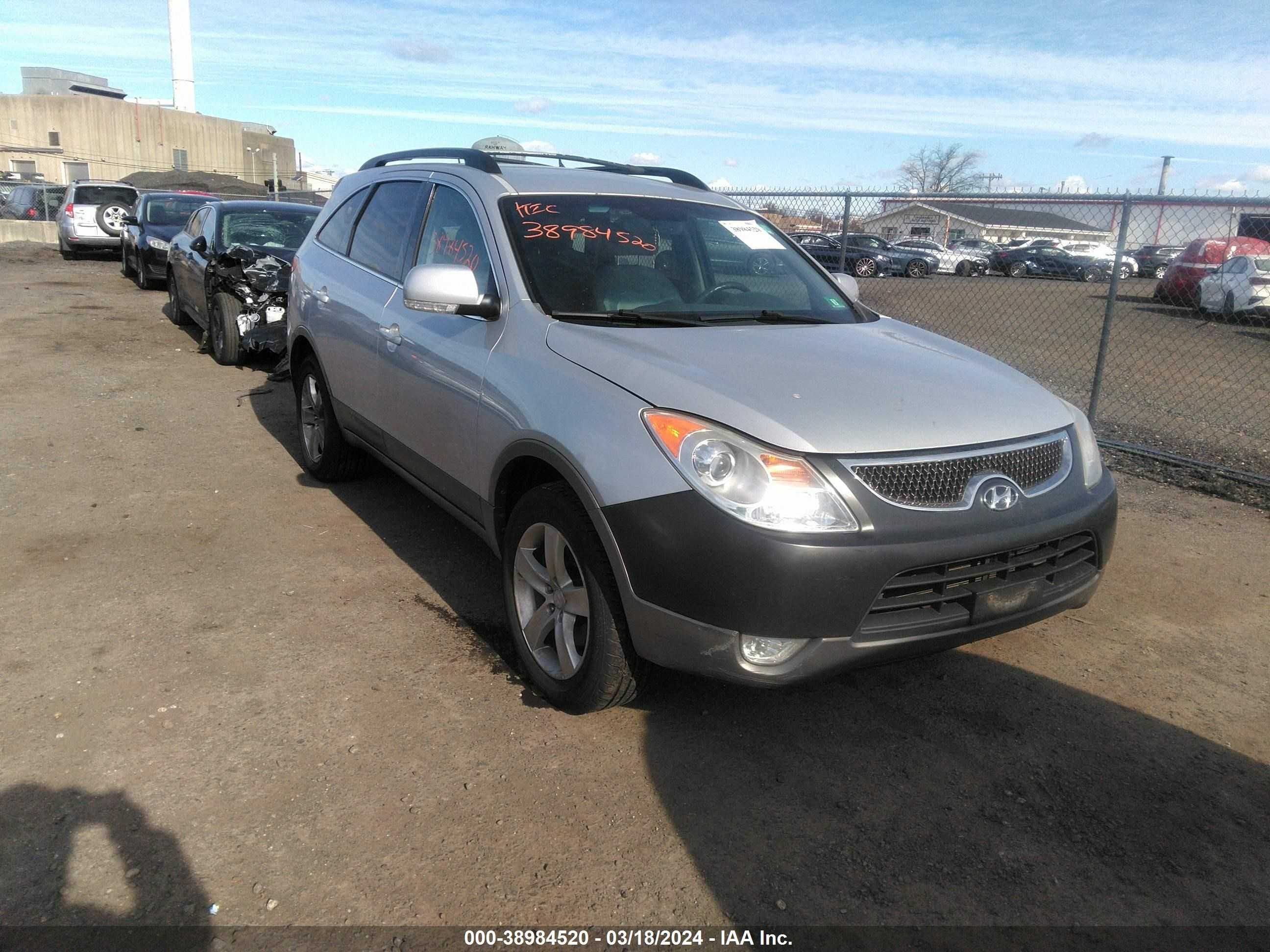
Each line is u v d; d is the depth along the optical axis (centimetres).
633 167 473
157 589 390
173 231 1417
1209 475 616
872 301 1664
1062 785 285
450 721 303
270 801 260
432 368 363
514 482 327
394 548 446
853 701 329
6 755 274
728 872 243
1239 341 1352
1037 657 367
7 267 1716
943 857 252
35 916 217
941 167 6272
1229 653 373
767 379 279
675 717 313
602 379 284
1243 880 247
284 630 359
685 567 251
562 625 304
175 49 6059
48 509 478
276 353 823
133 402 711
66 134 5594
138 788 262
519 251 344
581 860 244
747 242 409
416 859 241
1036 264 2555
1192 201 629
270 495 515
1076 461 306
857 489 252
